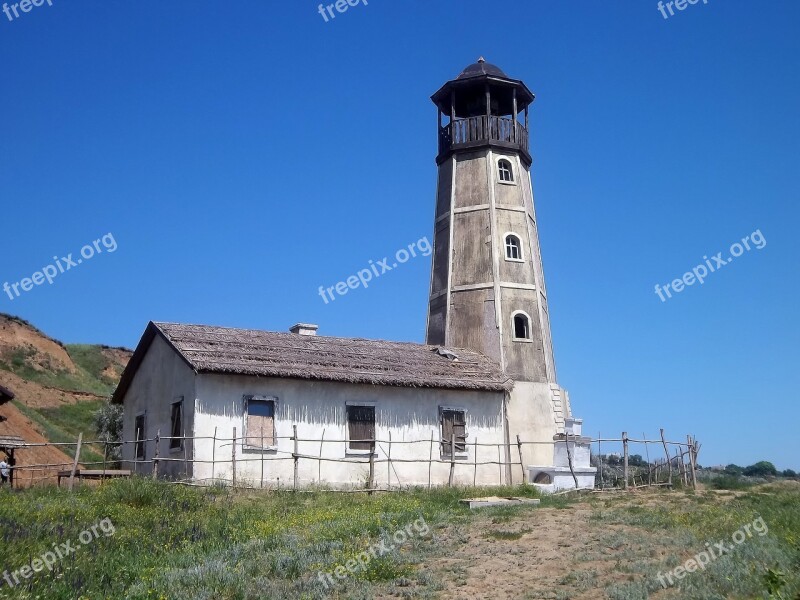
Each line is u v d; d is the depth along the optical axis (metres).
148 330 30.97
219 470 26.86
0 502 21.09
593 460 38.00
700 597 13.21
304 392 28.83
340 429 29.22
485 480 31.91
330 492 25.83
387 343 34.78
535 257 37.94
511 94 39.38
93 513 20.16
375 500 24.25
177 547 17.73
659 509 21.55
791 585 13.27
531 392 34.81
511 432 33.72
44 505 20.86
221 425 27.20
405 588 14.71
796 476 40.56
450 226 37.97
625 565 15.34
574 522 19.53
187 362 27.05
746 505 21.94
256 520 20.34
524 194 38.41
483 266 36.72
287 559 16.45
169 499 22.27
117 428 50.59
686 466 31.22
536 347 35.78
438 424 31.36
